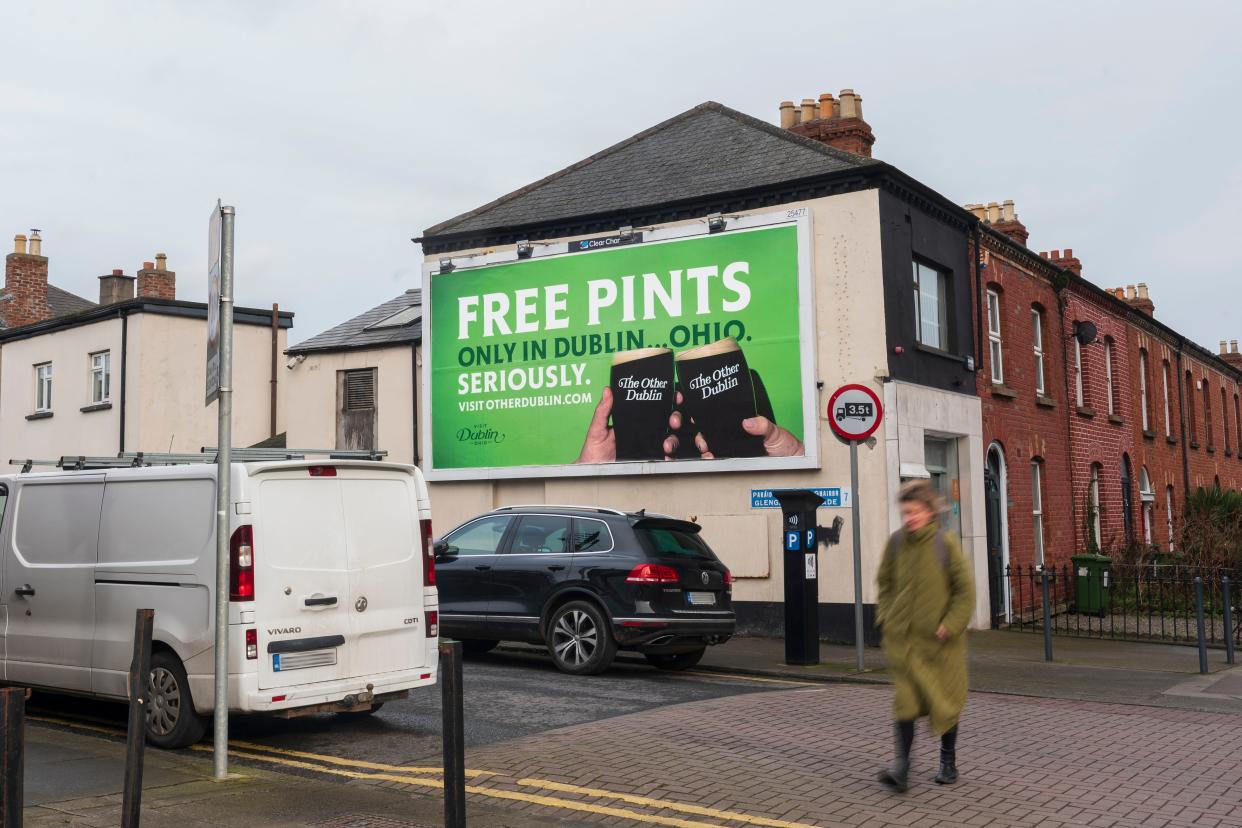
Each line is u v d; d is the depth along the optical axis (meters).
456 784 5.22
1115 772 7.15
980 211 22.25
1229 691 10.61
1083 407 22.75
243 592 7.55
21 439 28.20
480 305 18.27
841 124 18.03
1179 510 29.41
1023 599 18.91
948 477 17.11
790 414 15.46
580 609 11.45
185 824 5.99
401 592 8.55
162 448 24.62
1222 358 39.38
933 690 6.63
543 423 17.55
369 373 20.66
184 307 25.11
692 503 16.22
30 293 31.25
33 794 6.60
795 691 10.40
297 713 7.84
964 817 6.14
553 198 18.62
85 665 8.58
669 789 6.74
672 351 16.48
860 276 15.27
